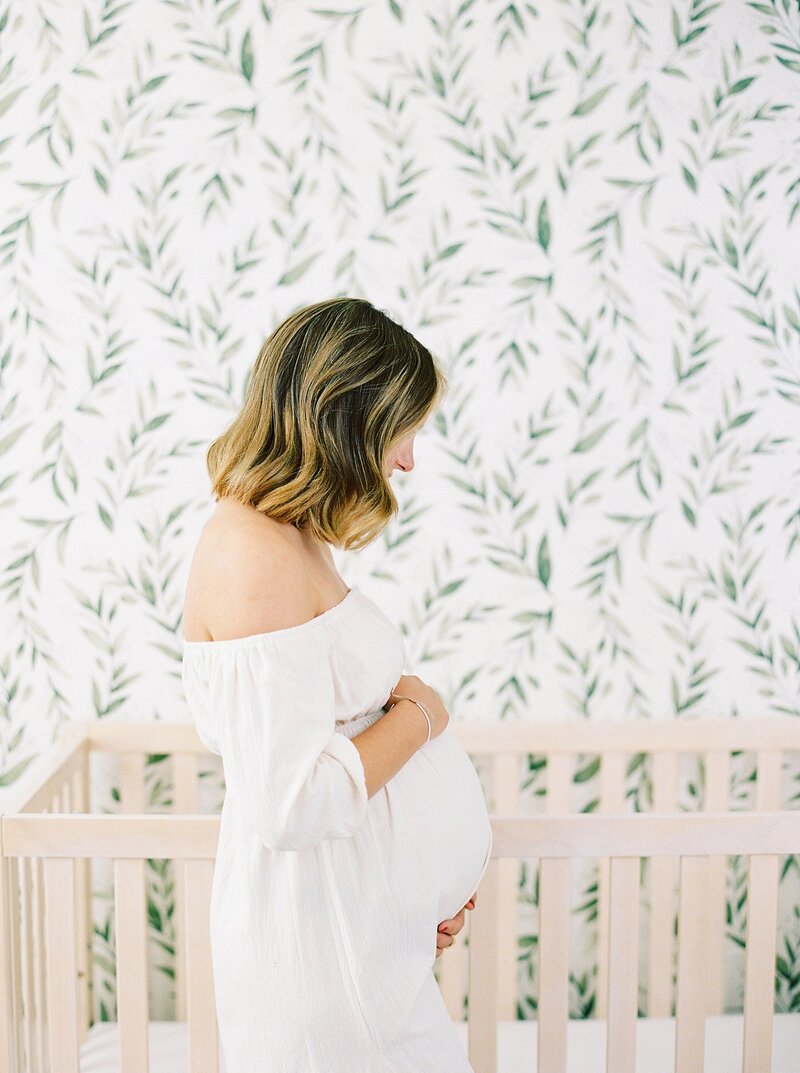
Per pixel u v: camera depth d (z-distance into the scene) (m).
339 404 0.91
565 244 1.66
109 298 1.62
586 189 1.66
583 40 1.64
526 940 1.79
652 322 1.68
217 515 0.93
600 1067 1.57
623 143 1.66
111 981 1.72
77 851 1.18
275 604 0.86
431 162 1.64
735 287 1.69
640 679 1.75
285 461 0.90
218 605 0.87
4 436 1.64
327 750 0.86
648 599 1.73
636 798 1.78
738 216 1.68
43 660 1.68
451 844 1.00
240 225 1.63
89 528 1.66
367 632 0.97
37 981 1.51
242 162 1.62
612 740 1.71
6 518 1.65
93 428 1.64
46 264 1.62
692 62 1.66
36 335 1.62
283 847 0.84
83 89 1.59
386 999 0.94
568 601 1.72
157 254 1.62
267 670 0.84
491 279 1.66
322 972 0.93
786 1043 1.66
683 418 1.71
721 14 1.65
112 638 1.68
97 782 1.71
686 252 1.68
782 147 1.68
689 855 1.21
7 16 1.58
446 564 1.71
